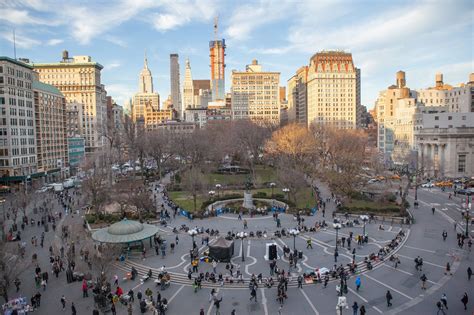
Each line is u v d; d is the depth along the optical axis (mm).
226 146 124938
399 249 56188
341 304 36938
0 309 39219
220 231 65000
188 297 41875
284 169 90875
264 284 44625
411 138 155625
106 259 43375
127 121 178250
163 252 53438
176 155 171625
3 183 108062
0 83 106250
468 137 119312
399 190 101188
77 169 154000
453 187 108062
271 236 62062
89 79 189875
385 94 193125
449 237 62156
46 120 131375
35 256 52000
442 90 180125
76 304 40656
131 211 76438
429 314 37281
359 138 128500
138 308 39344
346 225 68250
